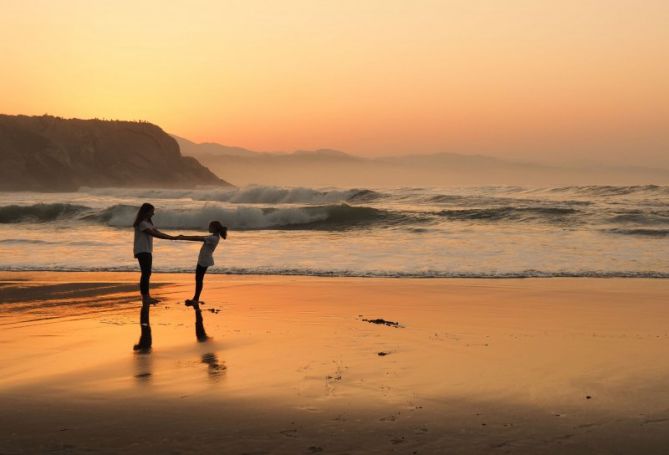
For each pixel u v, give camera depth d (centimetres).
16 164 19962
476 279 1418
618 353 730
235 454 431
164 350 750
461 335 836
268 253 1855
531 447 443
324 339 810
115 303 1106
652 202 3581
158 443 452
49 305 1086
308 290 1261
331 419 502
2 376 634
